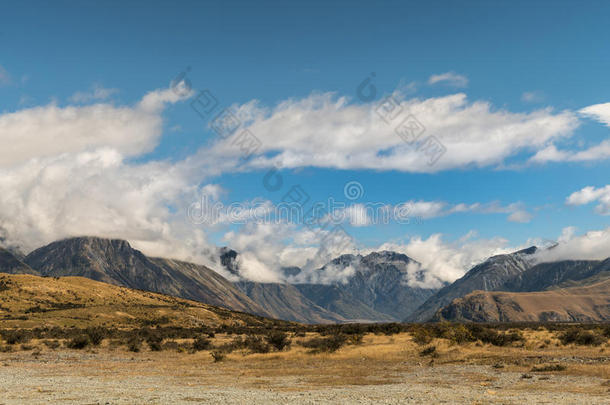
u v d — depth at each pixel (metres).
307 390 29.36
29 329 139.88
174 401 23.67
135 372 44.12
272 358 55.72
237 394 26.83
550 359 44.28
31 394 26.84
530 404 21.92
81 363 55.50
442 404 22.19
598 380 31.05
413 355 53.38
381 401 23.33
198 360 57.66
